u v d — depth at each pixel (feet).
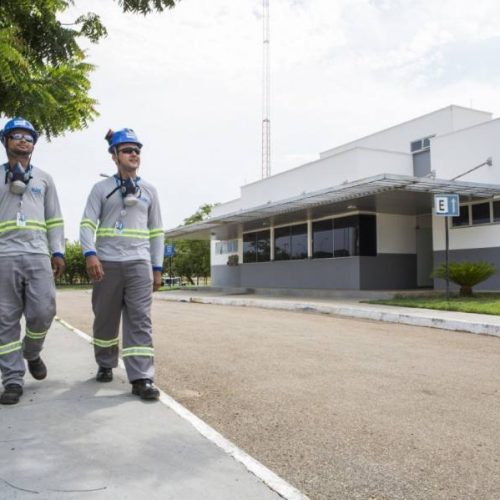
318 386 18.16
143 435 11.78
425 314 38.58
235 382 18.72
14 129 14.24
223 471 10.02
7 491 8.91
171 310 51.96
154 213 16.47
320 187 72.08
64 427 12.16
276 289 79.51
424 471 11.09
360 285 66.59
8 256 14.07
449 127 72.28
